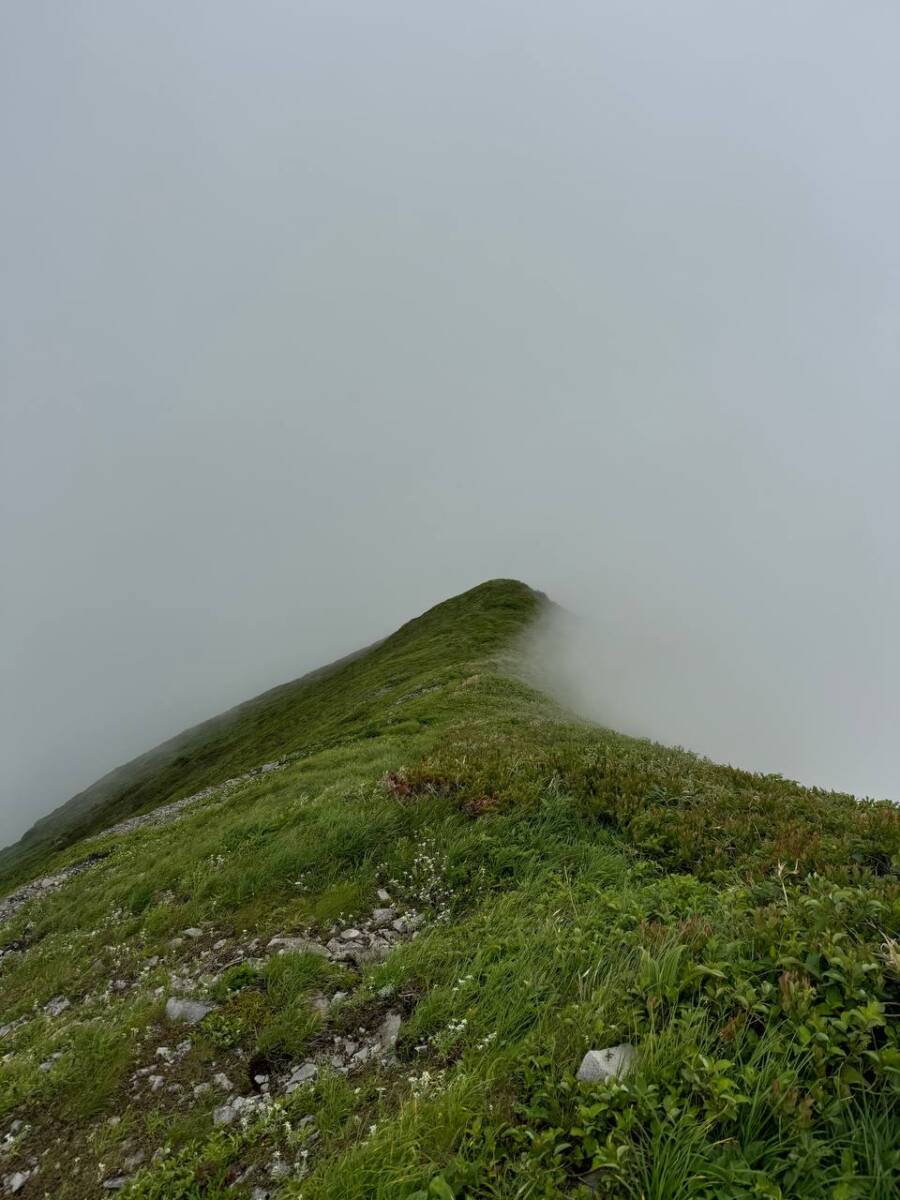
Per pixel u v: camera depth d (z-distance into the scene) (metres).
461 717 24.05
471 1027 5.58
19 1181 5.31
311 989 7.03
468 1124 4.30
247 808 17.53
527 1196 3.63
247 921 9.26
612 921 6.77
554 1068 4.55
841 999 4.36
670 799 10.75
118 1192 4.95
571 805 10.68
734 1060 4.16
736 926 5.66
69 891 16.48
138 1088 6.04
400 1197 3.88
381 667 54.00
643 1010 4.88
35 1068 6.80
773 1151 3.60
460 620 61.75
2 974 11.27
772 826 9.34
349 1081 5.52
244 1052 6.25
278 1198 4.45
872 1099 3.74
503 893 8.46
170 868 12.71
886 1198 3.28
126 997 8.16
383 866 9.88
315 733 34.88
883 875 7.16
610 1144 3.65
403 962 6.93
